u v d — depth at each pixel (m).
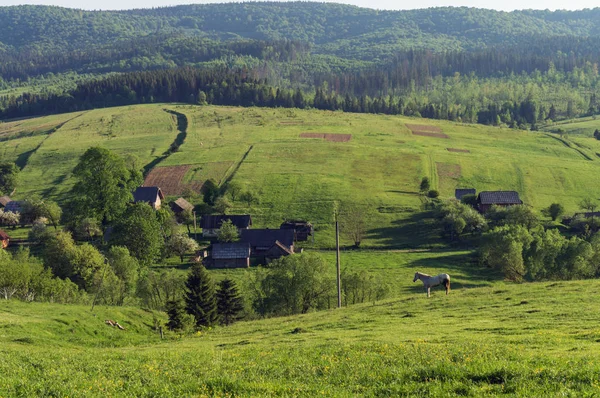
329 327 43.12
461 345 28.38
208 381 22.61
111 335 52.62
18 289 67.88
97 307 61.75
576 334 31.22
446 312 45.00
